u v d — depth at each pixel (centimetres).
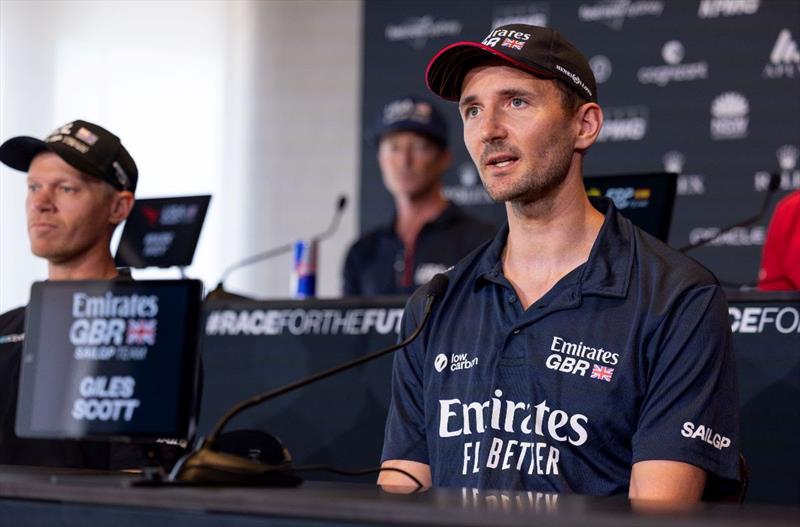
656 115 762
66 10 891
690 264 330
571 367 324
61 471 303
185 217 476
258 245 879
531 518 200
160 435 271
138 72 895
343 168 868
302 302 463
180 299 276
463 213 691
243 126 888
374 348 450
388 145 692
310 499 217
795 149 731
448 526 202
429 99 820
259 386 465
